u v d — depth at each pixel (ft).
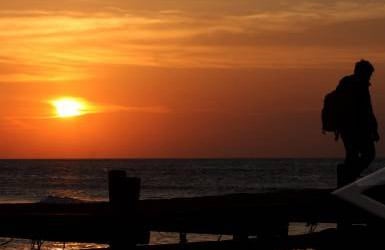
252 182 392.47
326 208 39.93
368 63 51.34
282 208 40.16
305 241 39.81
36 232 35.94
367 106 51.47
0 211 46.06
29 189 324.80
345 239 37.68
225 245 38.96
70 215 36.09
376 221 31.27
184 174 529.04
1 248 81.46
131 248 36.73
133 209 36.91
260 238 40.50
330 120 51.96
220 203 46.96
